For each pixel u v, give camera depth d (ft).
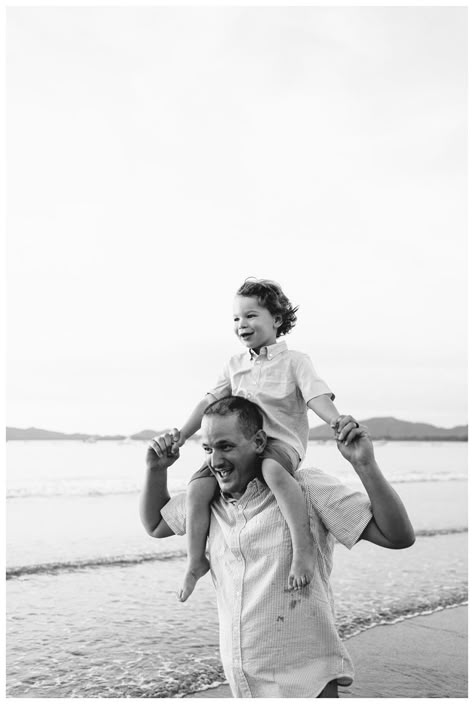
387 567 22.71
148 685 12.73
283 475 7.66
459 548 25.88
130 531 27.84
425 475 53.52
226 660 7.42
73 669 13.41
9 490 38.91
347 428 7.13
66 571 21.13
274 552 7.41
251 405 8.07
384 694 12.47
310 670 7.11
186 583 8.11
